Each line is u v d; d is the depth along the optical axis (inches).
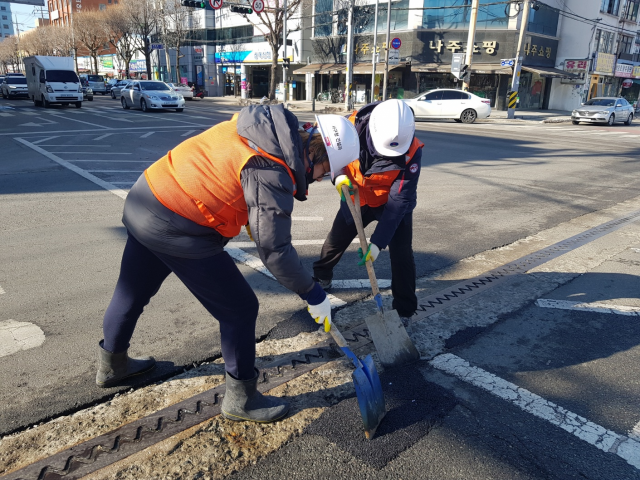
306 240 203.9
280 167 74.4
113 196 267.9
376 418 90.7
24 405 96.7
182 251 79.5
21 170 335.0
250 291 86.2
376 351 120.3
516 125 864.3
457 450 88.0
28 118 729.0
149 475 80.3
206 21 1820.9
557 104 1359.5
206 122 695.1
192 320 134.6
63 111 878.4
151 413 95.7
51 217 226.2
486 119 972.6
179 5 1683.1
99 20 2111.2
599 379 110.9
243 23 1695.4
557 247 204.4
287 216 75.6
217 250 82.0
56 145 455.5
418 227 231.5
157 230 78.5
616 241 213.8
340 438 90.4
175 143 481.1
